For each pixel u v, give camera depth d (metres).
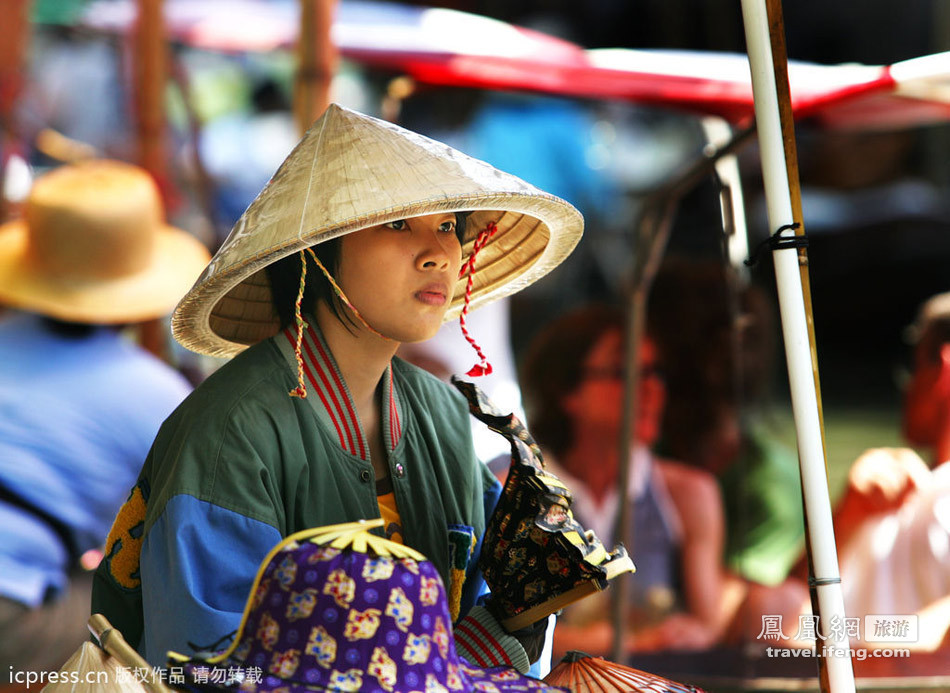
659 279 7.09
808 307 3.18
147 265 6.77
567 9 17.25
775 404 12.23
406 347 7.41
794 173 3.20
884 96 6.77
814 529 3.12
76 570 6.05
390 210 2.94
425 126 12.88
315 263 3.26
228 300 3.52
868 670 5.14
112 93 13.46
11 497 5.87
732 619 6.52
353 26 9.10
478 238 3.42
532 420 6.88
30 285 6.44
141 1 8.59
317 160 3.11
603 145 15.03
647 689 3.08
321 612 2.59
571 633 6.46
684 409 7.08
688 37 10.71
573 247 3.57
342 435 3.28
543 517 3.16
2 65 8.84
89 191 6.64
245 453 3.06
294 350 3.29
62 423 6.07
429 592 2.67
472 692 2.71
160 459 3.29
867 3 17.52
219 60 15.06
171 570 2.94
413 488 3.43
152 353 7.50
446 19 9.94
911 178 18.50
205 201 9.40
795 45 17.89
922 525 6.03
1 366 6.17
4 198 8.82
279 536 3.04
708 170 5.29
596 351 6.72
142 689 2.82
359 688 2.55
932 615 5.72
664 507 6.75
